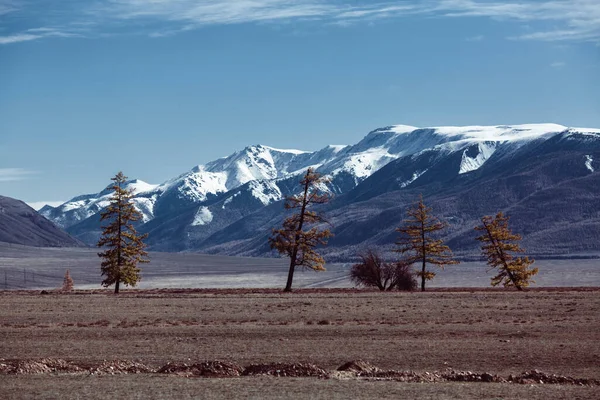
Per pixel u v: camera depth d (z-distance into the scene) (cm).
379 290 15200
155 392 4859
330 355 7019
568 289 15138
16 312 10900
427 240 16788
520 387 5131
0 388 5022
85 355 7106
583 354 6950
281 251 15562
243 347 7500
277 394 4781
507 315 9962
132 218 15888
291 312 10606
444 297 12875
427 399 4619
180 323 9431
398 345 7525
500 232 16662
